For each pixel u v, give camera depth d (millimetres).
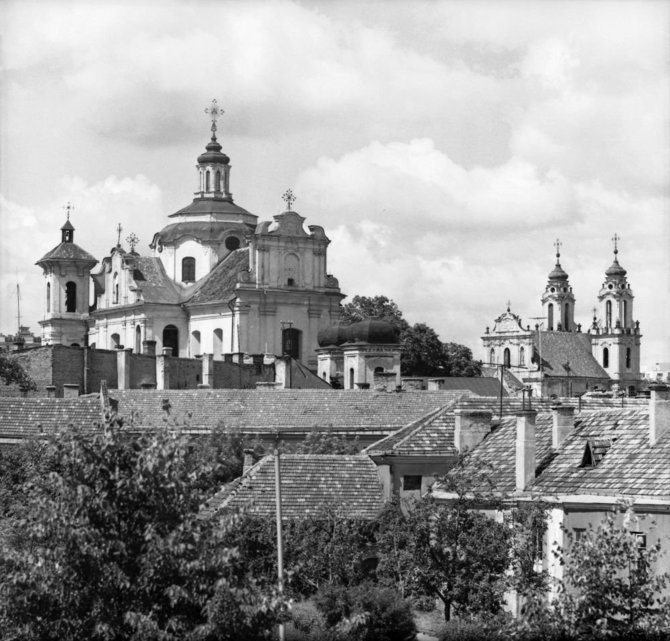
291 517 101375
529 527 90375
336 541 97125
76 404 127938
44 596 70312
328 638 84562
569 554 78750
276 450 88188
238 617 69812
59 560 70312
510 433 105875
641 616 74000
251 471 106375
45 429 125125
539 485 95125
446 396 152625
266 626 71062
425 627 89000
